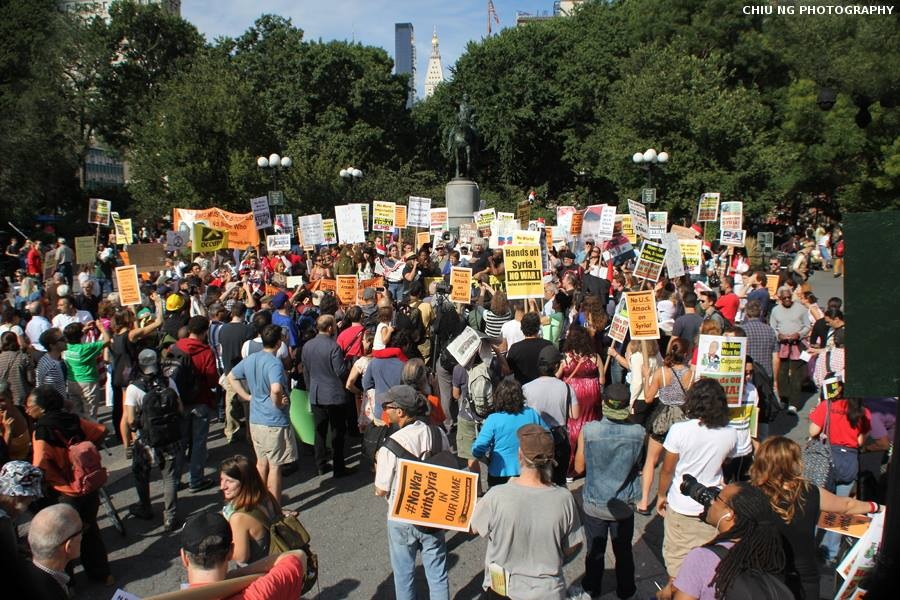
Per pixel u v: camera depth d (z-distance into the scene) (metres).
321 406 7.85
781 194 34.25
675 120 32.56
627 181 34.59
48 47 40.78
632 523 5.12
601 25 47.59
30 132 37.28
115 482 8.04
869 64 28.39
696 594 3.15
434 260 16.41
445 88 54.28
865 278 2.61
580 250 19.33
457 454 8.00
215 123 33.28
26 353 8.53
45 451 5.46
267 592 3.05
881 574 2.67
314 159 41.81
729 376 5.73
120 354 9.10
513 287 8.86
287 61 48.09
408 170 46.62
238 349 8.88
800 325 10.05
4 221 37.50
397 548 4.75
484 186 50.53
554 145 49.62
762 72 39.00
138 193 35.88
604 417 5.24
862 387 2.64
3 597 3.48
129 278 11.09
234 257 20.08
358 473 8.16
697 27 39.69
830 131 30.89
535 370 7.11
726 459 4.65
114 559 6.20
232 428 9.20
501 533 3.91
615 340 8.86
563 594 3.90
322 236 16.88
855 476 5.61
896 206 31.91
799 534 3.79
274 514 4.18
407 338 7.31
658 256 10.09
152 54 46.84
